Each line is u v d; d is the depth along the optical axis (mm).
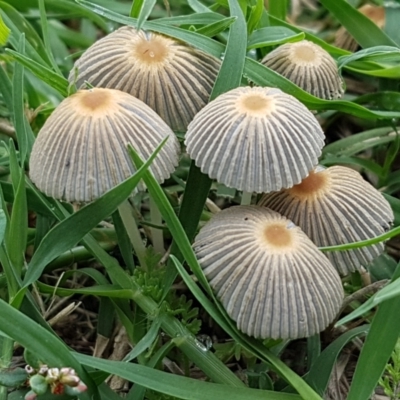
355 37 171
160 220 135
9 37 154
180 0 203
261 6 146
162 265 132
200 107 122
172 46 122
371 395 109
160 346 122
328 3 171
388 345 100
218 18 148
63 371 94
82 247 135
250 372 115
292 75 133
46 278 143
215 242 105
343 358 130
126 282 118
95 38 209
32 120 156
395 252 151
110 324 128
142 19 123
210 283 104
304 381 103
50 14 194
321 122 180
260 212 107
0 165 146
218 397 100
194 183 120
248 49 146
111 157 104
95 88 110
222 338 135
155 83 119
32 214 152
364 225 112
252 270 100
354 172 118
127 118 107
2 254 111
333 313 102
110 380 121
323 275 101
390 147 162
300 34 137
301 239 102
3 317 93
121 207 124
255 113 104
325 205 112
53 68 156
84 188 104
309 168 106
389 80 170
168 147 110
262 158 103
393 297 100
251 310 100
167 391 99
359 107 141
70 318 140
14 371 99
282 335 99
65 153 105
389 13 182
